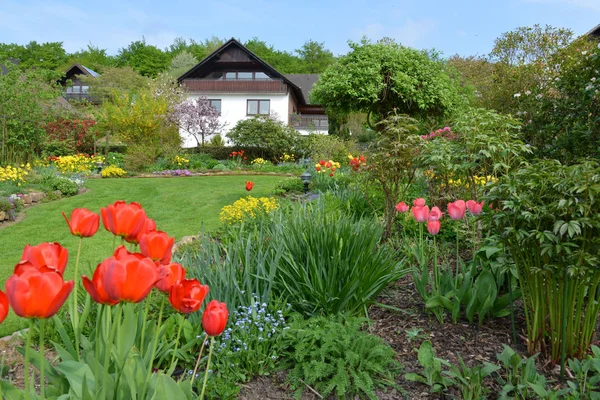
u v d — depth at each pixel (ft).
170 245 4.83
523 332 9.39
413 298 11.33
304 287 9.90
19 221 25.63
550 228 7.81
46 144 50.31
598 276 7.82
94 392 4.53
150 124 64.34
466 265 12.35
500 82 40.88
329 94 53.31
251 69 96.02
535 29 44.37
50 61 170.30
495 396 7.34
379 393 7.56
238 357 8.15
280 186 34.83
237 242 11.30
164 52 179.83
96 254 18.21
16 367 8.52
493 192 8.29
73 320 5.74
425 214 10.62
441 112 52.80
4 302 3.24
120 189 38.75
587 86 20.53
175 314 8.76
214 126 75.61
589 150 20.21
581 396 7.00
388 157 16.29
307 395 7.58
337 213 18.22
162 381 4.39
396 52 50.65
